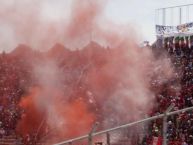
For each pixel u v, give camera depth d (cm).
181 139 3200
